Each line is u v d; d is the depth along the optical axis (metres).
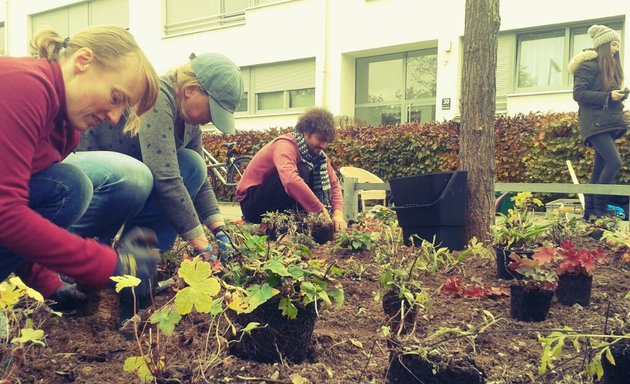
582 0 11.12
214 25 16.77
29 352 1.82
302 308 1.89
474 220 4.06
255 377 1.78
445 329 1.87
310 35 14.66
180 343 1.92
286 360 1.89
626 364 1.65
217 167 10.36
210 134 12.78
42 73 1.67
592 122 6.05
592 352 1.80
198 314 2.22
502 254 3.18
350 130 10.59
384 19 13.55
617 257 3.81
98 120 1.81
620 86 6.11
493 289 2.79
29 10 21.39
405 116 14.12
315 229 4.29
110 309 2.21
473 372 1.64
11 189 1.55
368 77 14.61
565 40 11.58
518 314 2.51
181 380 1.52
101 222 2.58
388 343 1.84
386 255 3.14
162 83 2.80
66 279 2.55
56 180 2.01
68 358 1.87
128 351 1.93
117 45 1.74
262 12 15.45
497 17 4.10
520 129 8.92
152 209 3.08
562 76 11.70
